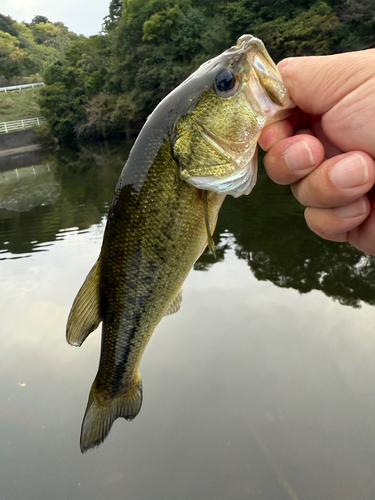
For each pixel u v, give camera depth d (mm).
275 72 143
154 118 156
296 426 312
